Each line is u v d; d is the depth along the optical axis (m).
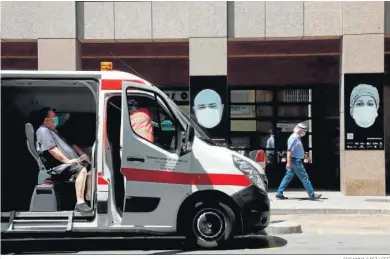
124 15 14.46
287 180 13.72
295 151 13.55
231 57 16.58
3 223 7.63
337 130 16.45
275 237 9.19
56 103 9.07
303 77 16.52
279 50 16.11
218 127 14.28
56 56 14.29
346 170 14.17
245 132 16.75
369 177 14.08
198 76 14.32
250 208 7.64
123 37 14.46
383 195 14.05
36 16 14.30
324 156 16.53
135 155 7.57
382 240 8.91
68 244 8.55
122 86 7.57
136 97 7.82
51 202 7.99
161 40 14.70
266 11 14.39
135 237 9.04
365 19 14.06
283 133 16.67
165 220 7.64
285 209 12.21
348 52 14.13
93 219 7.70
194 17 14.30
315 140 16.56
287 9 14.34
